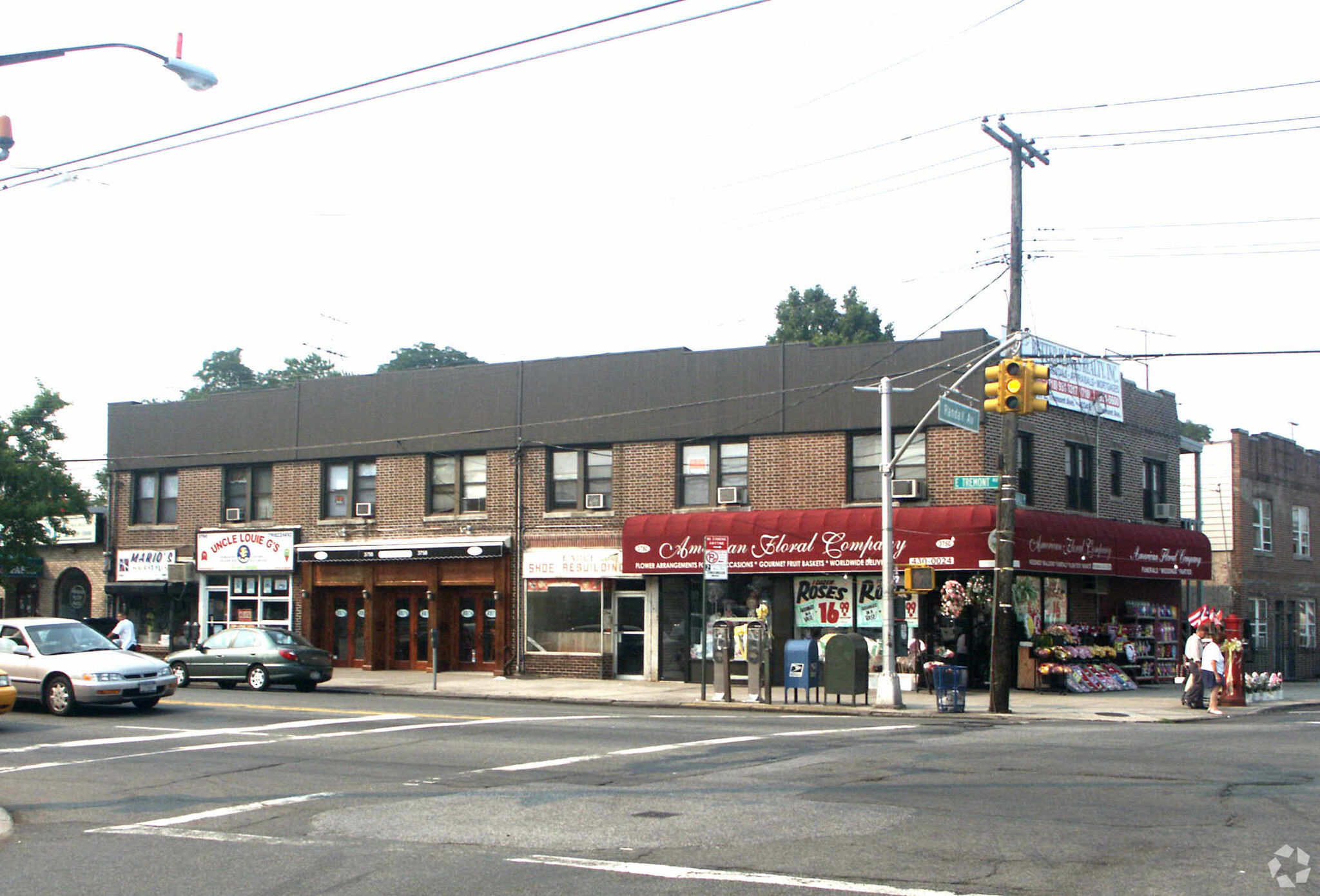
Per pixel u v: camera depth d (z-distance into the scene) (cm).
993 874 841
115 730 1822
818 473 2853
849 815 1062
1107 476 3145
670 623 3002
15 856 967
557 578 3119
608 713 2198
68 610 4044
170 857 952
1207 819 1031
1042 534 2659
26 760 1510
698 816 1070
